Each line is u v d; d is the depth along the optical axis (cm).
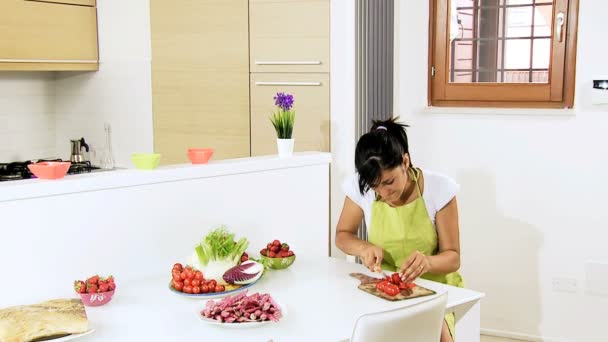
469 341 226
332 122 337
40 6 380
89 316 197
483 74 382
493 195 378
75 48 398
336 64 332
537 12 366
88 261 221
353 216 258
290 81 345
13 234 204
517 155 370
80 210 217
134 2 388
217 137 371
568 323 371
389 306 207
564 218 365
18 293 207
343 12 327
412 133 393
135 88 395
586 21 350
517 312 380
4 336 173
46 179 214
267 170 264
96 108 417
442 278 246
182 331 186
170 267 241
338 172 337
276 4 344
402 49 390
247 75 357
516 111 365
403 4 387
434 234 245
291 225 275
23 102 424
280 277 236
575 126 357
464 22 382
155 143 392
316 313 201
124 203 227
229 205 254
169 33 378
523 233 374
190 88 375
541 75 369
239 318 190
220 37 362
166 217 238
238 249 226
